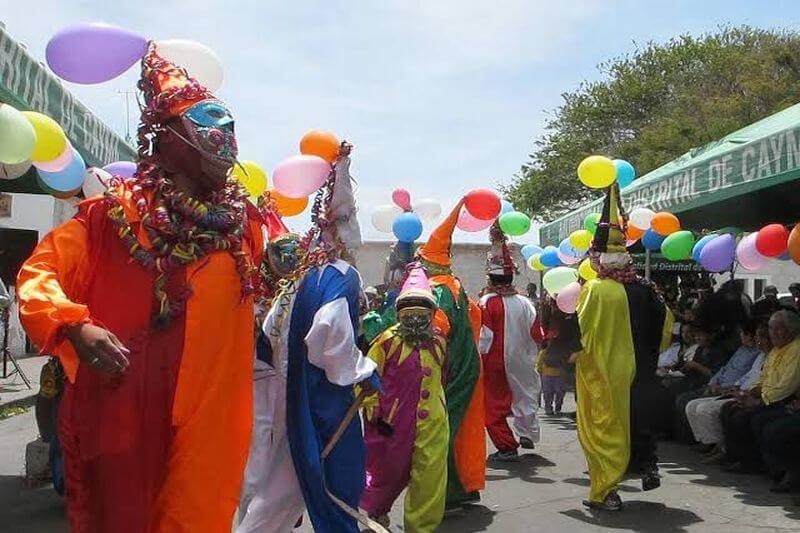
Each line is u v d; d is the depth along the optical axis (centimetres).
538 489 728
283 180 411
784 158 656
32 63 499
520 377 879
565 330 1176
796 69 2430
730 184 746
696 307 1070
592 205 1143
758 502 666
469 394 647
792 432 689
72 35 302
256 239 305
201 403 269
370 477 541
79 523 264
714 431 819
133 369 264
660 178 920
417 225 645
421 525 529
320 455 393
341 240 415
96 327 239
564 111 3353
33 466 705
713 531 581
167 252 270
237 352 281
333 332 386
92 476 265
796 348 733
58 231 265
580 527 596
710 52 3053
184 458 265
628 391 628
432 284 644
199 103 281
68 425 263
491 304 866
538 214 3322
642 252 1614
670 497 685
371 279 2141
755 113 2372
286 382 399
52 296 241
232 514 275
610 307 624
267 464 400
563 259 1012
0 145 373
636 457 651
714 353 949
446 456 541
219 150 278
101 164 690
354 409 404
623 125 3192
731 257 804
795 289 1166
